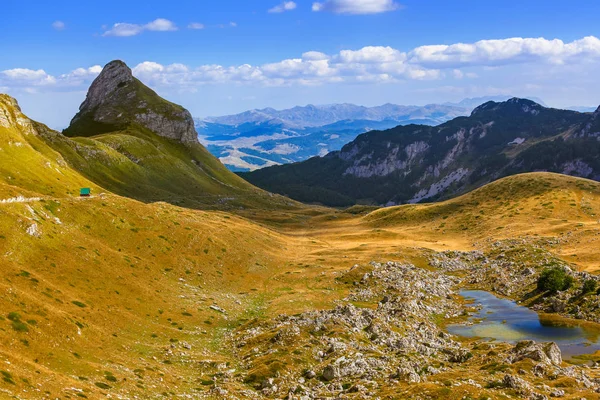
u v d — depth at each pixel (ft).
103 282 329.11
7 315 220.02
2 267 279.90
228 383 230.27
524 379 218.38
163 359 255.29
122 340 263.70
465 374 226.79
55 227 364.99
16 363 180.96
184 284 392.27
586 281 399.44
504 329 345.72
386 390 208.74
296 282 451.53
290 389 220.84
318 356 259.80
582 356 283.79
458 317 381.40
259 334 300.20
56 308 257.75
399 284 434.71
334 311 332.19
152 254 416.67
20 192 386.11
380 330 303.89
